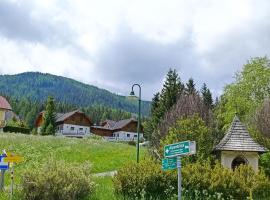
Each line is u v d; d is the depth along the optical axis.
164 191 18.11
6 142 40.84
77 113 120.38
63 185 16.31
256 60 55.41
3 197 16.56
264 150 24.22
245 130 25.20
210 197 18.33
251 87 54.47
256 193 19.45
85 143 45.62
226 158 24.23
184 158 23.97
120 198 17.64
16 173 26.42
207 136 25.67
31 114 151.38
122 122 128.62
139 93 30.25
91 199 17.06
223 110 55.84
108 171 31.30
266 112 40.81
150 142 36.03
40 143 41.94
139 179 18.20
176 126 29.55
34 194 16.03
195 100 36.53
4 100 89.19
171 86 57.50
